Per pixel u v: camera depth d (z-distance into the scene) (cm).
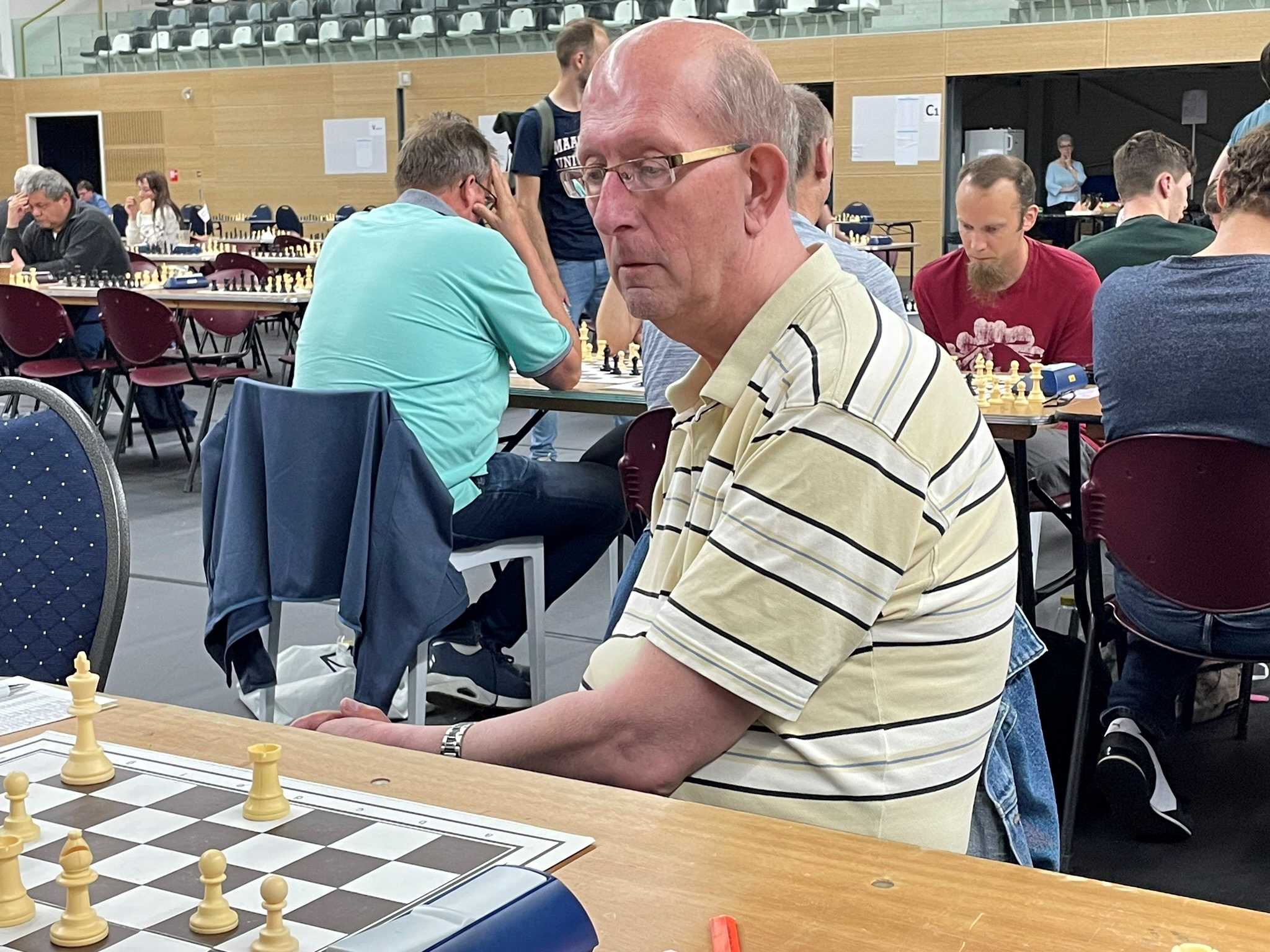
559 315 356
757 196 122
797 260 126
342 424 274
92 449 180
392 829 95
